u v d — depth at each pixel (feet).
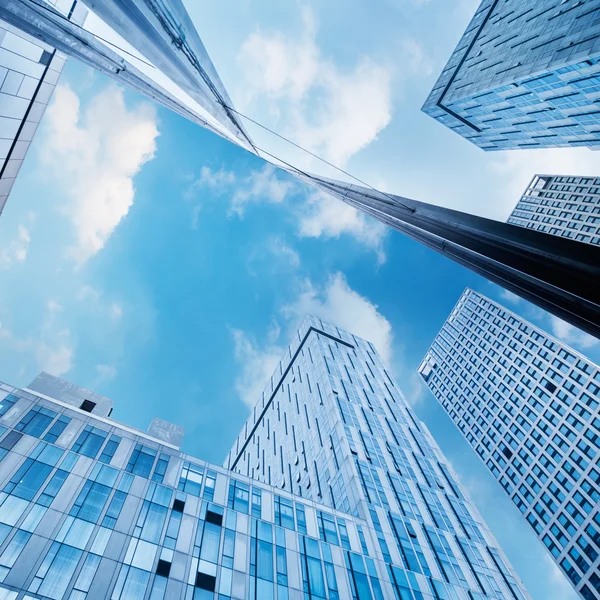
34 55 74.18
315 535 140.97
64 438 119.65
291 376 351.67
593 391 315.99
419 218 63.36
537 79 175.42
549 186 467.93
